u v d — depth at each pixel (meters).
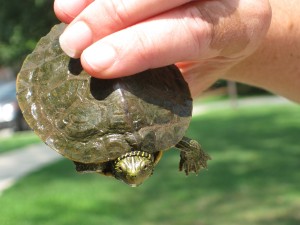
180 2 0.19
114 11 0.19
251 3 0.20
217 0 0.20
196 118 1.72
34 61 0.25
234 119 1.60
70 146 0.23
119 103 0.23
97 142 0.23
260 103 2.06
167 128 0.23
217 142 1.17
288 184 0.75
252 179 0.80
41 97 0.24
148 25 0.19
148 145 0.23
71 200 0.73
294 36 0.27
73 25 0.19
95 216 0.65
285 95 0.30
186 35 0.19
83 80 0.23
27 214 0.67
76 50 0.19
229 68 0.27
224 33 0.20
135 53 0.19
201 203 0.69
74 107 0.23
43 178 0.88
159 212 0.66
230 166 0.91
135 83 0.23
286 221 0.60
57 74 0.24
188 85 0.26
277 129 1.32
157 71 0.24
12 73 3.69
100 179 0.86
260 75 0.28
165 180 0.83
